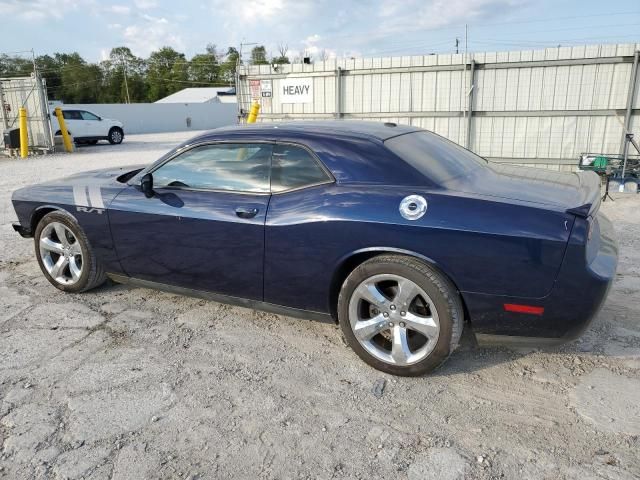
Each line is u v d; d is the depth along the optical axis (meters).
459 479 2.33
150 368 3.32
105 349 3.57
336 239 3.15
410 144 3.53
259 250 3.44
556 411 2.80
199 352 3.52
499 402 2.90
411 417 2.79
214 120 44.88
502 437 2.60
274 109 11.53
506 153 9.70
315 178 3.33
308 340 3.68
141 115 39.22
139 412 2.86
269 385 3.12
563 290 2.74
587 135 9.07
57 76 86.62
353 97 10.66
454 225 2.87
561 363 3.28
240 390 3.06
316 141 3.38
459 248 2.86
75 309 4.25
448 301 2.94
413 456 2.48
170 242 3.82
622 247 5.55
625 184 8.34
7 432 2.70
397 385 3.10
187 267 3.81
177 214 3.72
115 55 88.25
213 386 3.11
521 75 9.24
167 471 2.41
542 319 2.83
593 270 2.71
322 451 2.54
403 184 3.13
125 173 4.61
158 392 3.05
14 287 4.76
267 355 3.47
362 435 2.65
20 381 3.18
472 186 3.19
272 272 3.45
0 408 2.90
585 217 2.72
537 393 2.97
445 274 2.96
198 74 93.88
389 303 3.10
